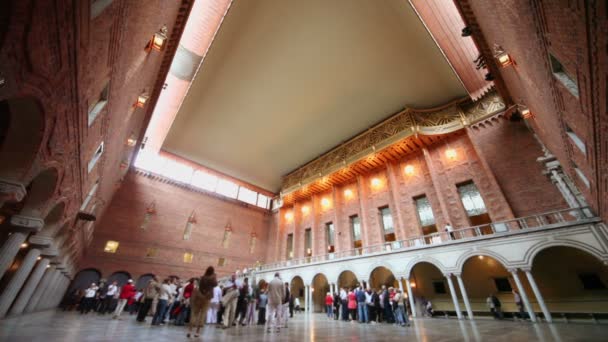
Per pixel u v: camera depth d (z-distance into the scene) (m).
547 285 14.18
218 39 18.20
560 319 13.20
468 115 20.23
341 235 25.84
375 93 22.11
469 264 16.89
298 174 31.80
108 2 4.52
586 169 8.95
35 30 3.02
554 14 5.09
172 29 11.70
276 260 31.53
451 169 20.08
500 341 6.21
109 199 21.39
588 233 11.45
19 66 3.12
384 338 6.73
